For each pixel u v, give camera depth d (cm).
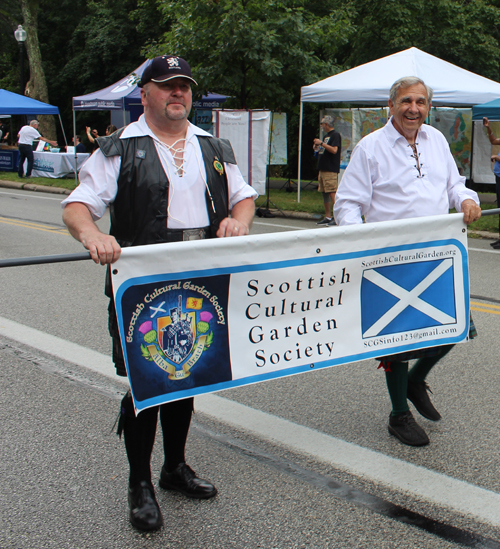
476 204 303
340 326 280
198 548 236
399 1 1827
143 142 235
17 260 210
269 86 1272
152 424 247
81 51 3011
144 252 226
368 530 246
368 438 323
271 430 332
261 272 254
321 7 1891
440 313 306
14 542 239
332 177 1041
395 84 302
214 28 1216
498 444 316
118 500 269
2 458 304
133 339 230
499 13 1894
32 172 1927
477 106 988
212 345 248
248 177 1145
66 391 386
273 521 252
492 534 244
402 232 288
